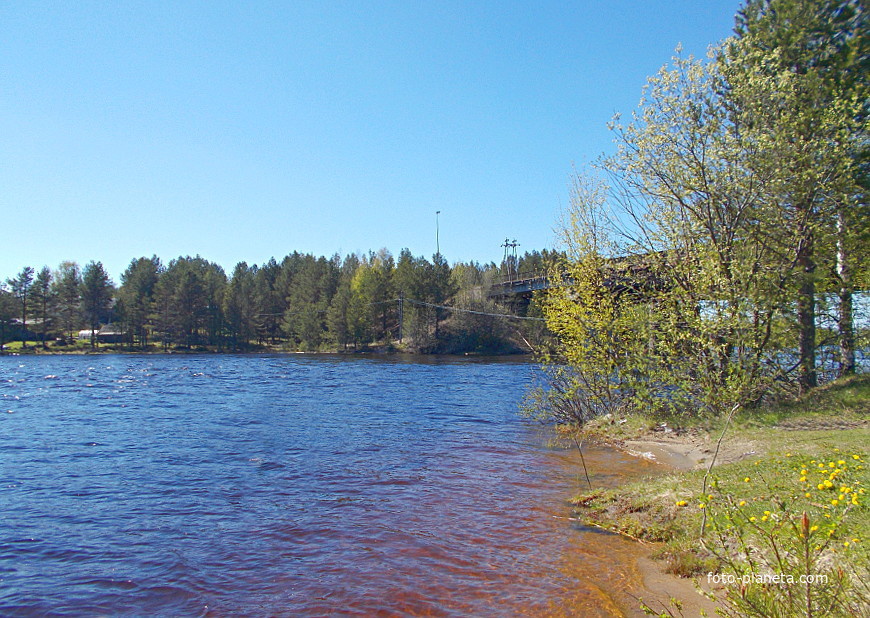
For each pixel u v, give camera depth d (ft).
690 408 54.70
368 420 66.74
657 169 52.31
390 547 26.58
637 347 54.54
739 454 37.86
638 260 56.08
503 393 97.50
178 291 283.79
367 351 271.49
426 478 39.14
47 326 277.03
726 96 50.26
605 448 48.75
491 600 21.02
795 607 13.94
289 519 30.99
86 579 23.94
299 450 49.24
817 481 24.02
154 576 24.11
